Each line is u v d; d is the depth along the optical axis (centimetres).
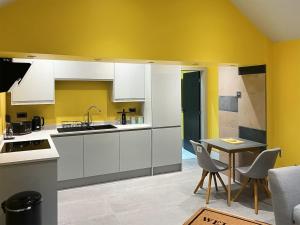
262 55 393
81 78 455
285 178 263
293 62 369
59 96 482
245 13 371
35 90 428
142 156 483
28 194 252
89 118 505
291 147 380
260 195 390
